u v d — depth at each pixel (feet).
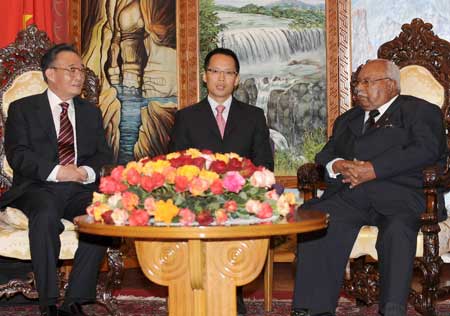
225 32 21.07
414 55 16.66
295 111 20.90
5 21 20.01
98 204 11.10
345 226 14.08
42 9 20.35
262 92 21.02
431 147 14.23
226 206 10.52
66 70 15.62
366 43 20.68
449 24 20.40
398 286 12.89
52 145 15.62
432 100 16.37
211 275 10.93
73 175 15.05
